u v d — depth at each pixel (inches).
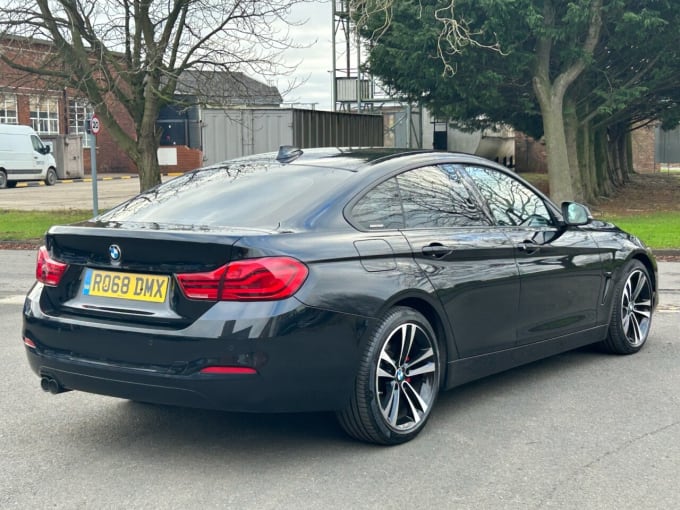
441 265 186.7
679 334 290.5
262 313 154.7
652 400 210.2
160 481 158.1
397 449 174.9
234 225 170.9
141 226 172.1
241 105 940.6
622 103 846.5
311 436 183.9
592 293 239.3
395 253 177.2
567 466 164.2
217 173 205.0
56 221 789.2
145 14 747.4
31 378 237.1
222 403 156.0
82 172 1788.9
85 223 184.7
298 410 161.8
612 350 257.8
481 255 197.6
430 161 201.9
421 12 756.0
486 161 219.9
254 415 199.9
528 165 1916.8
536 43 811.4
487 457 169.5
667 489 152.3
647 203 1006.4
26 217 833.5
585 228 244.2
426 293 180.5
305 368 158.9
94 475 161.8
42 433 188.4
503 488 153.0
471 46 773.3
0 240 652.1
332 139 1059.9
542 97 813.2
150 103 780.6
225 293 155.9
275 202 178.1
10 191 1343.5
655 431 185.8
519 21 765.3
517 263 208.2
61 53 761.0
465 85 826.2
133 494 151.8
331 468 163.8
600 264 240.7
